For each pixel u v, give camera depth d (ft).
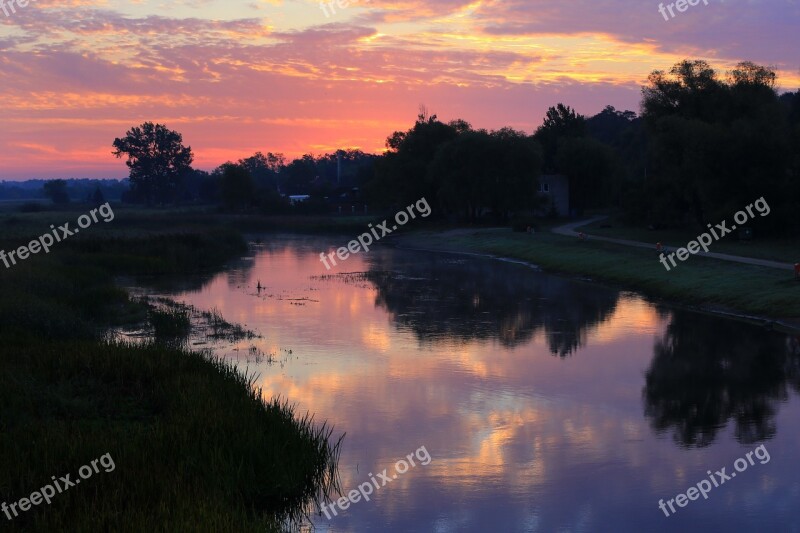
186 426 43.01
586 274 149.79
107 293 104.01
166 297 118.73
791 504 40.91
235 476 38.68
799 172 170.91
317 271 163.12
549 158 372.58
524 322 97.25
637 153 419.74
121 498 34.19
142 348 62.03
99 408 48.80
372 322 97.04
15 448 38.50
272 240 269.44
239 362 72.49
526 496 41.70
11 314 72.69
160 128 609.42
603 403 59.98
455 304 113.60
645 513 39.83
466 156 285.02
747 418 56.13
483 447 49.39
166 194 617.62
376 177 337.31
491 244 216.95
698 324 94.43
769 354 76.89
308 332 89.30
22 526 32.14
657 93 212.64
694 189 187.42
